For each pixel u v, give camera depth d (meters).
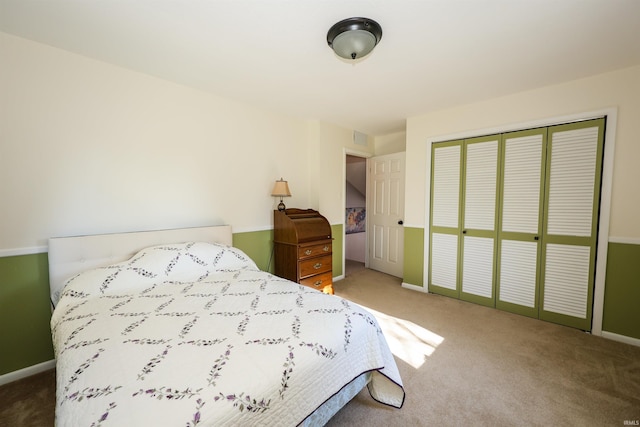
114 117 2.08
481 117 2.83
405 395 1.59
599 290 2.28
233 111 2.79
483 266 2.92
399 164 3.98
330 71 2.16
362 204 5.80
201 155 2.57
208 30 1.63
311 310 1.49
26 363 1.81
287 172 3.33
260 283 1.93
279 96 2.70
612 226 2.22
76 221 1.95
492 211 2.83
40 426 1.39
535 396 1.58
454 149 3.06
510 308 2.76
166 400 0.84
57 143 1.86
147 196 2.26
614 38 1.70
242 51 1.87
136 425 0.76
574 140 2.36
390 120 3.53
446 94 2.64
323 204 3.61
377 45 1.78
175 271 2.00
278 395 1.00
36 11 1.46
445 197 3.17
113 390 0.88
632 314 2.16
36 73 1.77
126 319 1.38
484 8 1.43
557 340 2.20
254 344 1.16
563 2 1.38
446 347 2.10
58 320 1.45
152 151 2.28
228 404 0.87
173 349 1.11
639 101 2.08
